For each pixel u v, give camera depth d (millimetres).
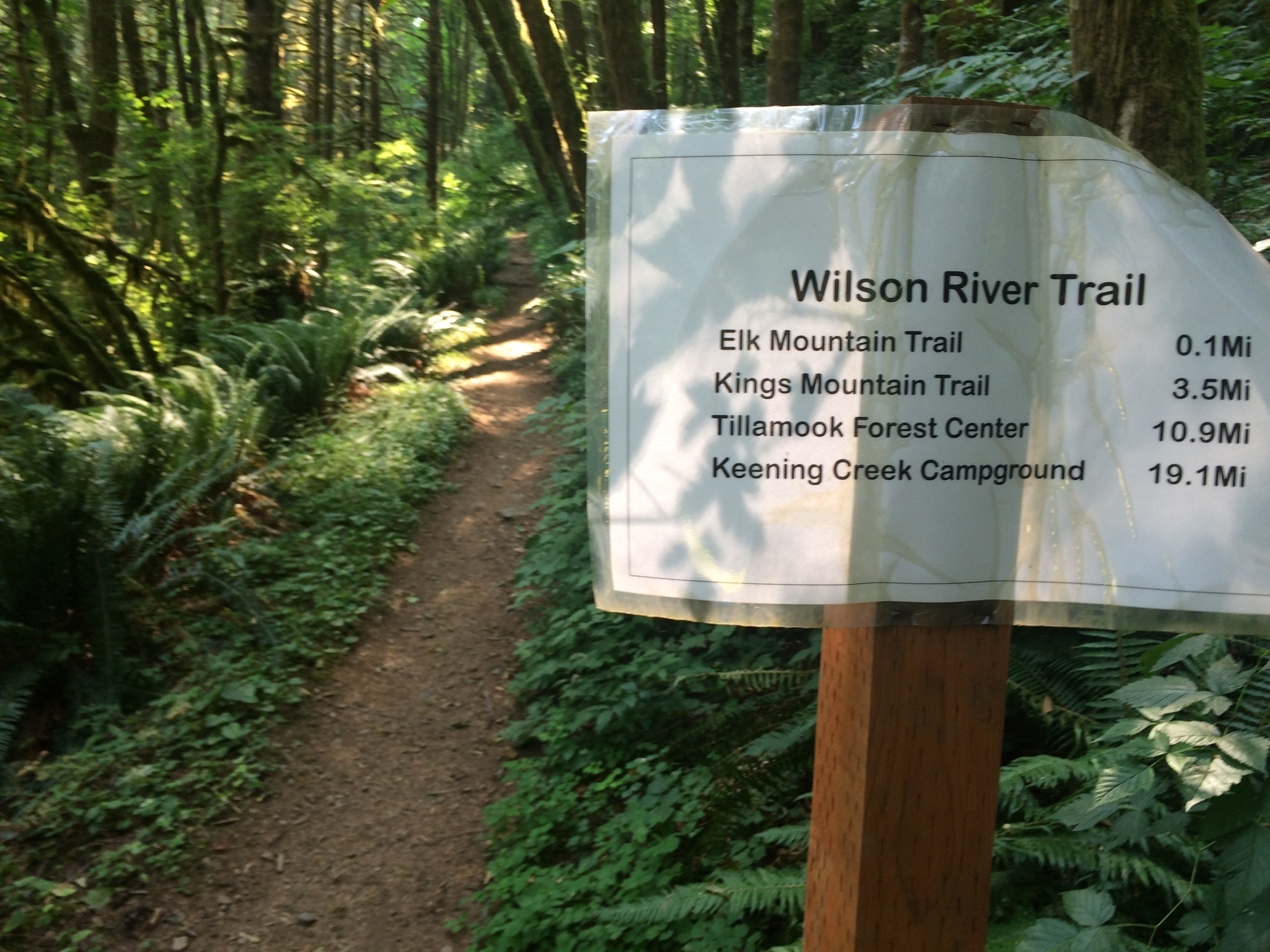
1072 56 2783
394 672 5340
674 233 1341
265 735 4613
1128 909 2229
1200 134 2578
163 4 11836
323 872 3850
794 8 8352
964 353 1324
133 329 9328
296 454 7680
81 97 10938
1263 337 1310
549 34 10211
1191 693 1695
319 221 11445
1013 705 3090
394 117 19547
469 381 11500
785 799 3389
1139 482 1338
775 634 4352
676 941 2990
